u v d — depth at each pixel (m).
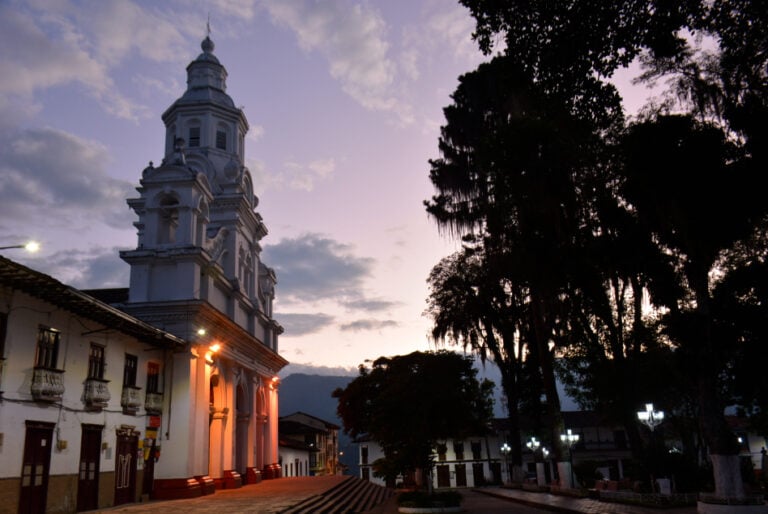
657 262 19.31
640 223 18.98
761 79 13.23
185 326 23.25
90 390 17.91
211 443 26.16
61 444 16.59
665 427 41.72
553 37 11.49
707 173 15.03
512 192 21.23
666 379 31.28
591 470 32.53
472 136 25.84
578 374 34.72
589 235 21.19
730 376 21.17
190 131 34.47
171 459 22.16
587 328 25.66
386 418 24.80
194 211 25.20
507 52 12.08
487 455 59.31
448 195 26.98
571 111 12.46
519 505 23.64
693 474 21.64
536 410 36.00
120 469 19.80
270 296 38.09
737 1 10.88
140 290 23.86
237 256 30.55
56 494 16.22
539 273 22.20
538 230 22.27
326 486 26.91
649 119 16.25
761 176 14.54
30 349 15.55
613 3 10.96
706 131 15.09
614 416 35.16
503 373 34.03
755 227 17.30
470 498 32.03
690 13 10.95
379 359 42.78
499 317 32.31
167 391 22.84
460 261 32.34
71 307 16.78
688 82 15.35
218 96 35.69
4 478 14.33
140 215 31.75
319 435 67.56
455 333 32.81
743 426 51.44
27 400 15.33
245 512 15.27
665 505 18.42
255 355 32.53
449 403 24.44
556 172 19.69
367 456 63.34
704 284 16.28
